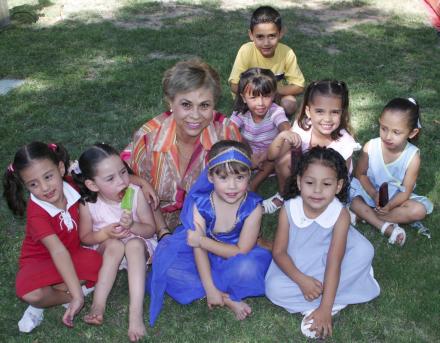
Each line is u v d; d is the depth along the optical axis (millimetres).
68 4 8859
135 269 2941
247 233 3045
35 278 2869
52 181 2867
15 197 3045
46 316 3000
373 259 3361
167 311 3031
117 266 3004
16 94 5512
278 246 3051
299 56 6391
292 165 3617
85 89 5598
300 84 5000
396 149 3578
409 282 3152
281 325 2902
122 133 4785
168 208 3447
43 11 8508
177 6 8641
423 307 2961
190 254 3143
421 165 4258
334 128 3635
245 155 2898
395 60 6305
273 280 2998
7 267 3320
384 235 3574
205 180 3066
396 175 3660
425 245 3477
